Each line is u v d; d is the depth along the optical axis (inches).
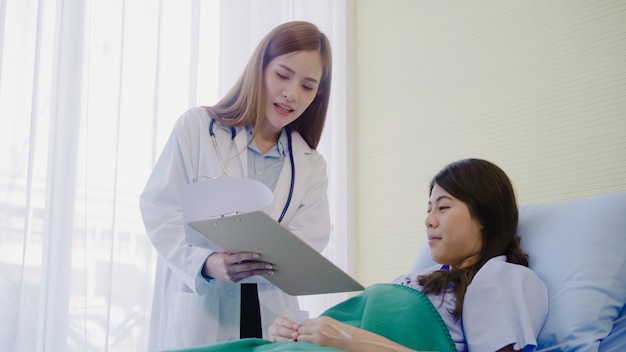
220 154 73.9
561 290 63.1
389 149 122.3
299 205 77.4
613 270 63.1
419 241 114.4
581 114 99.6
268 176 77.8
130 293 95.7
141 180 99.2
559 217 69.3
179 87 105.3
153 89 102.0
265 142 78.4
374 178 123.5
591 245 64.7
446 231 64.9
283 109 74.4
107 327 90.8
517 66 108.0
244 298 68.4
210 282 67.4
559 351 60.1
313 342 51.3
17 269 84.4
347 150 126.2
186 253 67.3
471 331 56.7
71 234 90.1
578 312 60.8
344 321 58.1
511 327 55.9
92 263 91.9
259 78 74.3
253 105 74.3
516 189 103.8
